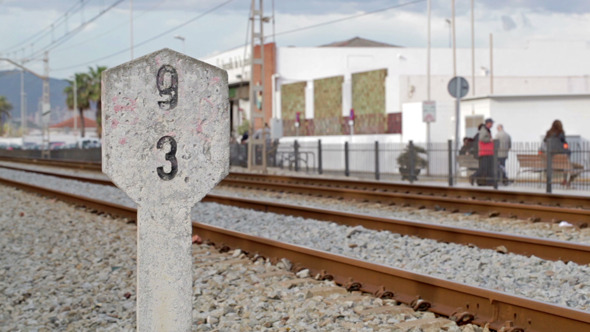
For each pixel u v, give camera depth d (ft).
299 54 195.83
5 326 22.04
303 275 27.25
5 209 58.29
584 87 156.97
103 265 31.24
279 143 119.03
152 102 12.73
